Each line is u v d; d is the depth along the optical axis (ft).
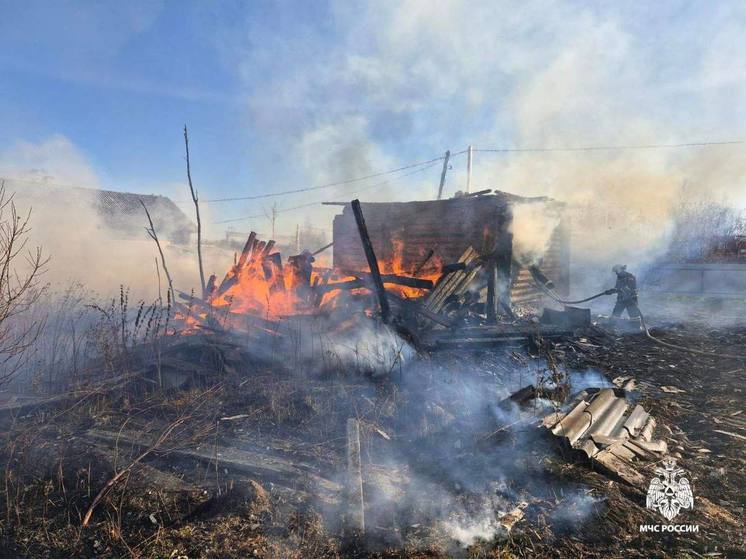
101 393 18.43
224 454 13.96
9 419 16.49
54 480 12.51
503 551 9.98
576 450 13.57
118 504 11.47
